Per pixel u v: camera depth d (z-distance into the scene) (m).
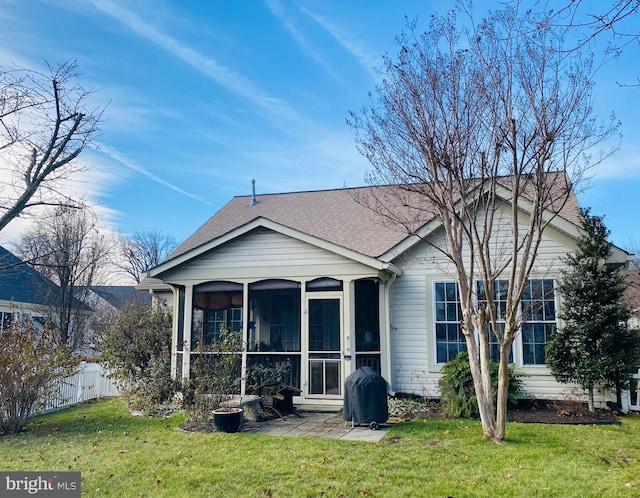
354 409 8.92
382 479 5.98
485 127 7.78
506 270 11.30
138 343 13.88
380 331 11.62
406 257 12.16
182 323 12.94
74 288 20.58
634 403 10.23
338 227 13.91
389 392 11.34
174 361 12.62
